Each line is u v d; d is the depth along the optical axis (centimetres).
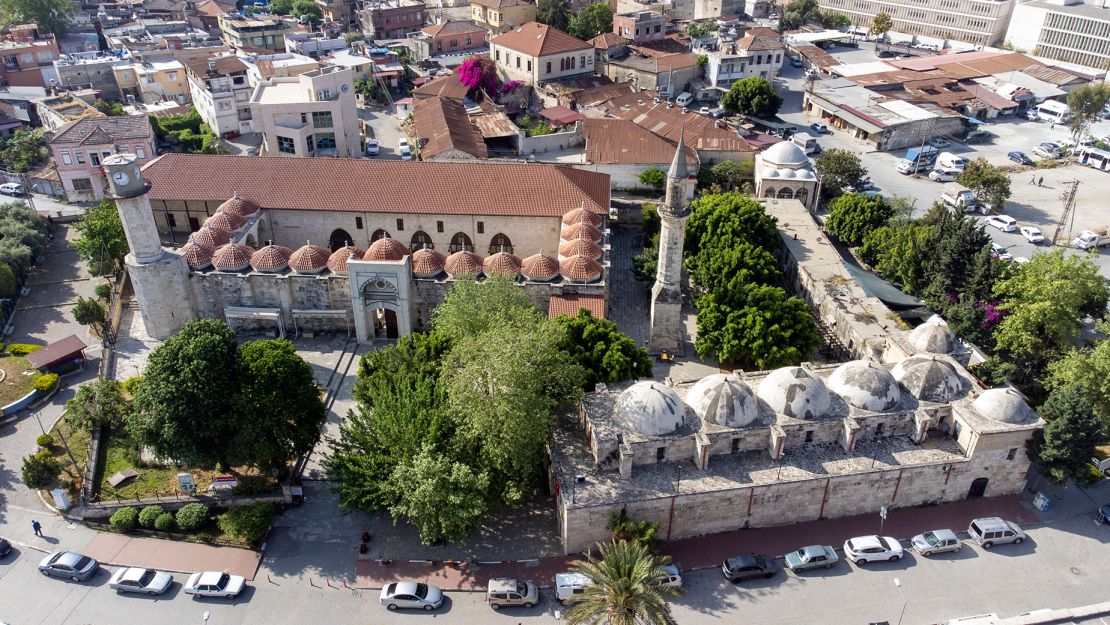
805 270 9100
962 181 12256
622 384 6519
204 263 8225
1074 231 11538
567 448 6072
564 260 8225
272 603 5425
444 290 8069
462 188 9269
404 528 6031
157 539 5966
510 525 6053
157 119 13675
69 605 5419
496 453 5628
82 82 15288
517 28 18050
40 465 6234
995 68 18212
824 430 6059
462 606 5397
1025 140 15225
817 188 11500
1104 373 6806
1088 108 15100
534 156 12950
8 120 14025
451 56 18088
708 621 5247
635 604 4553
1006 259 9994
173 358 5925
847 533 5966
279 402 5978
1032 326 7769
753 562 5538
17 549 5884
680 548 5828
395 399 5991
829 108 15712
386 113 15675
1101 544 5903
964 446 6053
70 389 7675
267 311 8200
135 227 7662
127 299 9075
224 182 9450
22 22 18388
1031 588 5528
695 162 12069
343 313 8225
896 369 6606
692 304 9181
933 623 5247
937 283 8762
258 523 5797
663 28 18462
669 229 7512
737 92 15275
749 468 5878
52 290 9475
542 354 5991
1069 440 5881
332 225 9281
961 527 6025
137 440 6084
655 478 5775
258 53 16912
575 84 15812
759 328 7350
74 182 11644
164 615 5344
